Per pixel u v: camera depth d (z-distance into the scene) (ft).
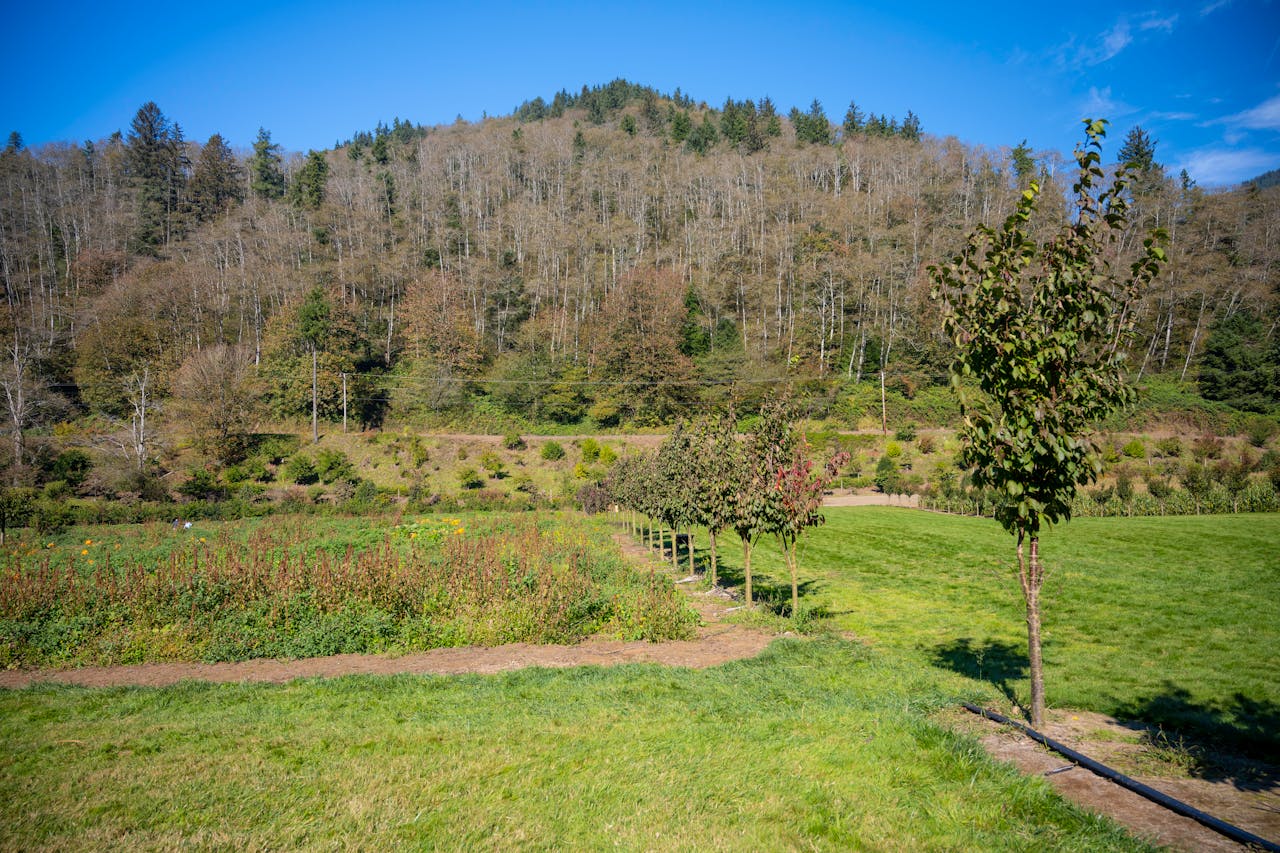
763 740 19.93
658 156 351.05
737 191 293.84
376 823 15.05
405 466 154.30
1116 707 24.21
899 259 233.76
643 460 82.94
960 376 21.83
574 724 21.98
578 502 126.52
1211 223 223.92
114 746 20.58
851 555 69.92
